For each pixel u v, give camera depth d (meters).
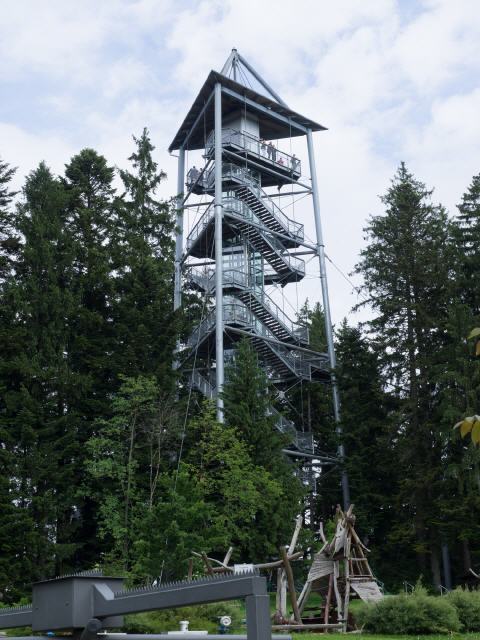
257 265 52.25
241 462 36.25
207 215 48.34
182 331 45.47
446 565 41.53
